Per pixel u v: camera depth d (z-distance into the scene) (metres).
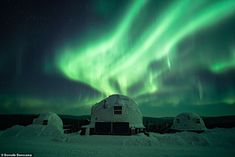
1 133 36.81
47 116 48.25
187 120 51.81
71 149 21.28
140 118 41.78
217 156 19.17
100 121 39.03
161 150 22.28
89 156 17.55
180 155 19.11
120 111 39.06
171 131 53.16
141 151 21.19
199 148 24.91
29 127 38.47
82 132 39.19
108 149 22.20
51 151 19.53
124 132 38.19
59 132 37.56
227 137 34.59
